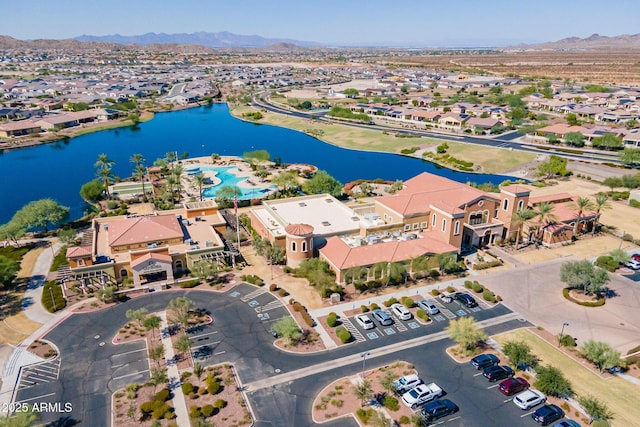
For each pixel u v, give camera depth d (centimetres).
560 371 6406
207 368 6544
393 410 5816
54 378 6338
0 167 18625
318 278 8438
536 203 11619
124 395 6031
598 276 8138
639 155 17175
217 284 8912
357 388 5850
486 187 14388
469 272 9462
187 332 7388
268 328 7512
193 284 8806
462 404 5962
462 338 6794
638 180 14762
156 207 13262
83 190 13825
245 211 13000
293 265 9425
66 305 8169
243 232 11481
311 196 12138
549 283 9069
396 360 6788
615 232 11600
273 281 9031
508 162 18575
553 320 7862
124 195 14650
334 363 6694
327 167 18688
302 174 17100
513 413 5844
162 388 6141
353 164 19162
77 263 8638
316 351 6956
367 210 11575
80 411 5759
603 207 13262
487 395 6134
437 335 7412
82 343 7106
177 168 15025
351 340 7219
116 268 8788
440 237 10056
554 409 5734
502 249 10556
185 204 11600
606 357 6378
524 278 9250
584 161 18412
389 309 8131
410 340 7275
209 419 5603
